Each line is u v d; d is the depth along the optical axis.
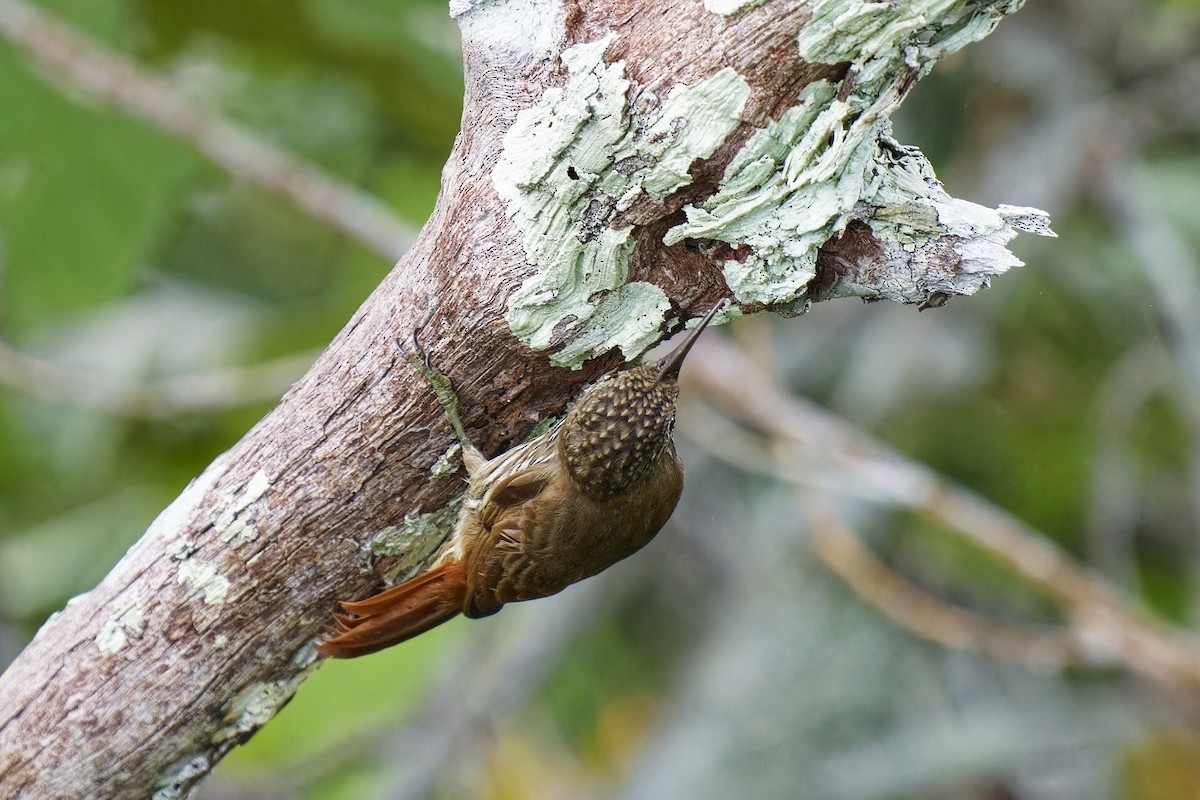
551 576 7.00
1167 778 11.92
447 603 6.65
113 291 11.64
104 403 10.58
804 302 5.42
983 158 12.44
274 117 12.87
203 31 11.50
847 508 12.44
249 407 12.49
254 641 5.85
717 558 13.89
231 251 13.40
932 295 5.30
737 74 4.94
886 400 12.32
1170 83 12.16
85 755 5.92
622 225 5.18
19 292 11.52
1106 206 12.23
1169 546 13.37
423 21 11.05
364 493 5.64
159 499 12.80
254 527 5.68
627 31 5.00
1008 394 13.34
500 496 6.88
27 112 10.67
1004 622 12.46
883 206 5.15
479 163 5.23
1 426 12.41
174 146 10.87
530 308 5.25
